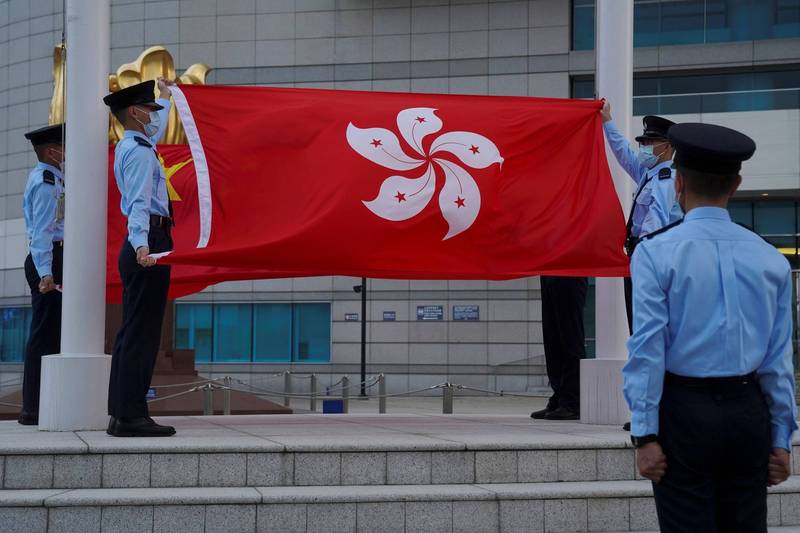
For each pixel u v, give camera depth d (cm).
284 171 840
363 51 3250
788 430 385
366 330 3212
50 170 908
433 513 616
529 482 673
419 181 852
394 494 614
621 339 908
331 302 3259
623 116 913
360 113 864
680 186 405
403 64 3225
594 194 873
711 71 3025
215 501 599
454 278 868
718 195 395
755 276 384
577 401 1004
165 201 800
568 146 888
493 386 3114
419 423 942
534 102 900
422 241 848
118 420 748
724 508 385
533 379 3092
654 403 377
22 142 3525
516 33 3158
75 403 813
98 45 844
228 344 3334
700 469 375
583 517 632
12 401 1337
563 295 996
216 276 1005
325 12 3272
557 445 679
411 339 3180
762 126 2978
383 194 842
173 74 1574
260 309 3319
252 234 822
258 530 602
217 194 829
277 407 1530
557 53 3125
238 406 1508
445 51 3203
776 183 2955
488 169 865
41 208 894
